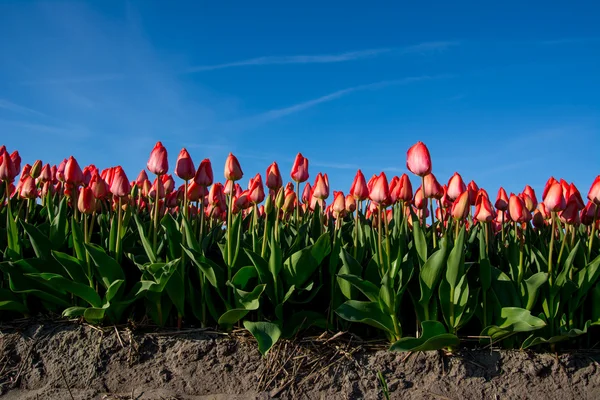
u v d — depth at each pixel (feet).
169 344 3.50
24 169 5.05
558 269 3.67
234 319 3.46
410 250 3.60
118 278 3.52
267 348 3.16
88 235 3.67
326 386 3.30
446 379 3.31
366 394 3.28
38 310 3.88
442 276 3.35
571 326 3.49
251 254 3.41
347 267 3.38
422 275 3.27
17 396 3.35
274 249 3.37
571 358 3.39
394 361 3.38
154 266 3.37
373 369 3.36
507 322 3.30
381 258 3.35
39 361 3.51
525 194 4.09
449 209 4.39
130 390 3.37
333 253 3.49
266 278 3.46
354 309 3.29
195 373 3.40
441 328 3.26
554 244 3.96
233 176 3.50
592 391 3.28
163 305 3.62
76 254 3.67
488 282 3.34
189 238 3.42
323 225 4.39
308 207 4.97
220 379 3.37
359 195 3.55
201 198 3.84
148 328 3.62
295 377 3.33
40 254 3.70
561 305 3.48
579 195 3.58
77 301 3.71
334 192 4.57
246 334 3.53
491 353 3.41
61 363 3.49
